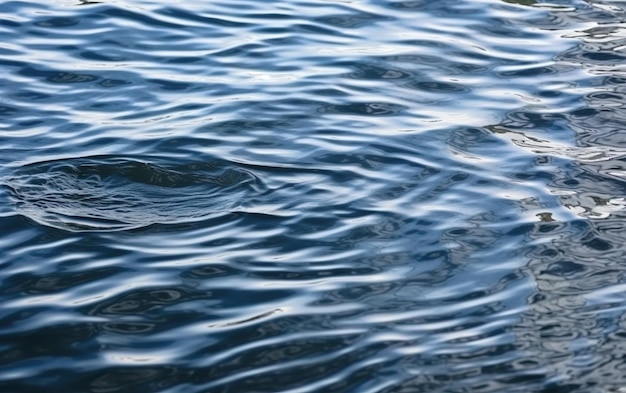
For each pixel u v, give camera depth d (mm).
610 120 12438
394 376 7707
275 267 9203
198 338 8156
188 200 10336
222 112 12320
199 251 9422
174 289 8820
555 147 11711
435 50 14469
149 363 7836
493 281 9047
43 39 14328
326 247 9547
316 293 8812
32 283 8859
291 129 11961
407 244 9641
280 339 8164
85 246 9430
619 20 15766
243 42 14508
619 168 11227
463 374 7742
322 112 12438
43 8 15430
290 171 10945
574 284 9016
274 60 13945
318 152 11414
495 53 14461
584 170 11164
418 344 8117
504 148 11664
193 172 10859
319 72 13602
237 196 10406
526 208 10336
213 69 13609
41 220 9812
